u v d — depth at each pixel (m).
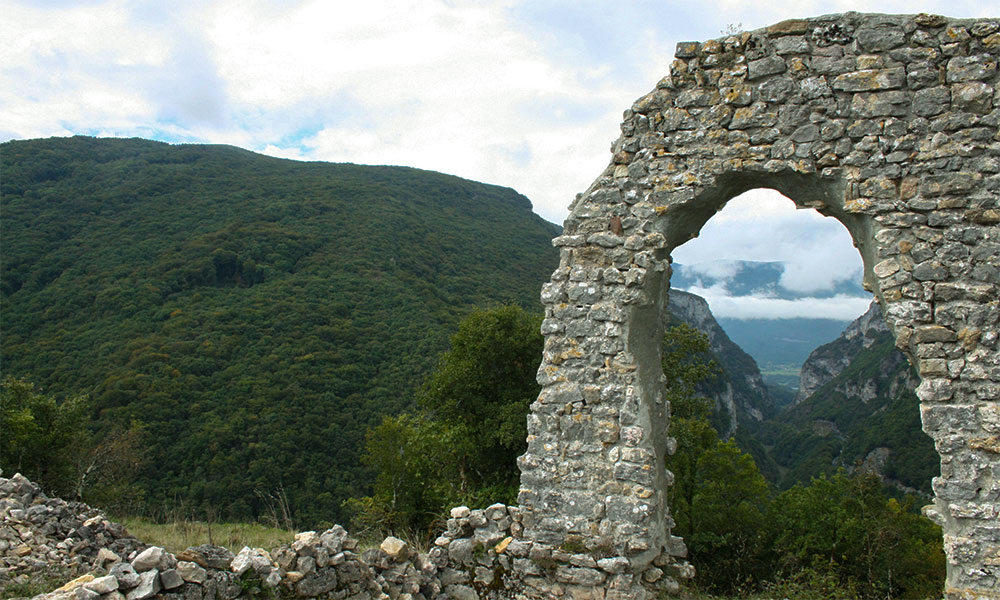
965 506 5.91
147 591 4.55
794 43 6.82
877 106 6.52
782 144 6.78
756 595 9.02
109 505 19.30
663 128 7.33
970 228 6.18
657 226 7.27
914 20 6.48
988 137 6.20
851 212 6.55
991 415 5.91
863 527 14.84
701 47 7.23
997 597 5.70
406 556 7.02
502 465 18.14
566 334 7.47
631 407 7.07
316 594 5.82
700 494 16.75
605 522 6.95
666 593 7.03
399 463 13.90
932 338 6.18
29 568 7.50
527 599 7.16
